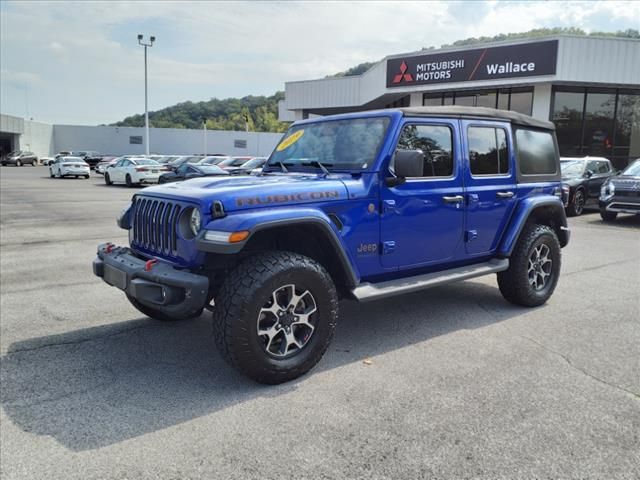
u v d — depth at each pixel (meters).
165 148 66.88
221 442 2.85
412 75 21.50
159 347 4.29
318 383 3.58
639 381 3.62
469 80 19.94
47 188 23.91
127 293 3.66
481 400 3.33
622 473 2.57
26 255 8.26
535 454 2.73
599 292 6.04
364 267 4.03
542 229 5.34
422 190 4.29
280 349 3.55
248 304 3.28
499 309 5.36
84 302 5.64
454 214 4.55
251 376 3.42
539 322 4.93
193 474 2.56
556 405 3.26
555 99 19.53
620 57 18.20
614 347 4.27
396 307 5.43
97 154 54.00
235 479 2.52
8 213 13.82
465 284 6.43
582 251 8.66
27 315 5.17
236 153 67.00
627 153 20.20
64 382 3.62
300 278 3.49
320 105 28.66
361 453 2.73
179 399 3.36
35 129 64.25
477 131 4.78
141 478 2.54
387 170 4.04
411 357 4.06
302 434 2.92
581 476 2.55
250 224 3.23
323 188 3.73
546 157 5.60
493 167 4.94
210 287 3.73
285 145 4.86
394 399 3.34
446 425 3.01
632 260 7.89
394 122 4.12
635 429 2.98
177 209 3.57
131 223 4.28
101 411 3.21
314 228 3.65
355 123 4.38
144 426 3.02
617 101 19.78
